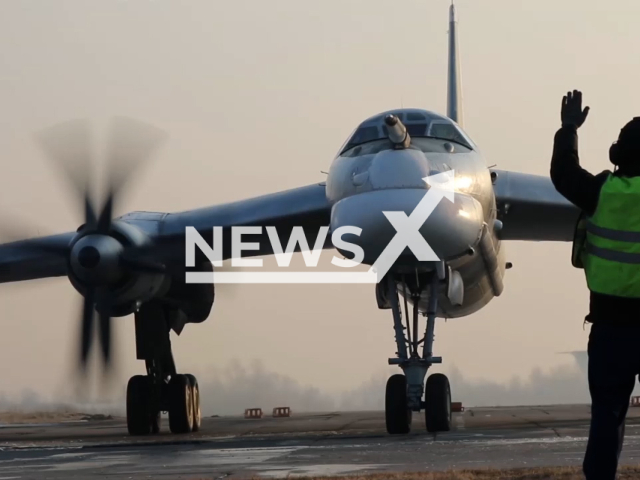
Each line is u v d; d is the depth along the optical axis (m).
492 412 105.25
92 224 66.25
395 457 38.97
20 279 78.44
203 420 113.56
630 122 23.30
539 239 82.06
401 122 62.75
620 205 22.52
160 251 73.12
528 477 29.95
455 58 105.56
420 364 60.72
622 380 22.47
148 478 33.50
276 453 43.47
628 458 35.41
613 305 22.50
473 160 64.62
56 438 72.06
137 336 74.69
